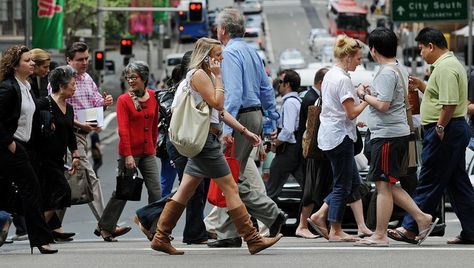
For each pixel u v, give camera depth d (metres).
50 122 26.62
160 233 22.64
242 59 24.34
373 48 24.03
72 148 28.03
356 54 25.16
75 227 41.53
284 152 31.83
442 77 24.27
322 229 27.08
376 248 23.58
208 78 21.77
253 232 22.44
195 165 22.34
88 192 29.69
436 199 24.88
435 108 24.56
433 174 24.80
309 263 20.81
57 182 27.06
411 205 24.45
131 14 159.12
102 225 29.55
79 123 29.88
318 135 25.64
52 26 80.06
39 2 79.44
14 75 23.86
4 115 23.48
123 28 147.00
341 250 23.14
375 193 28.11
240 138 24.30
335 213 25.94
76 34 132.50
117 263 21.39
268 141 28.22
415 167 24.14
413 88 25.72
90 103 30.19
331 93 25.22
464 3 83.56
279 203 34.06
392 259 21.33
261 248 22.47
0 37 95.44
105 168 80.06
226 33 24.58
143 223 26.30
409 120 24.11
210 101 21.67
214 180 22.39
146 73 29.17
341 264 20.62
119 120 29.03
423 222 24.45
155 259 21.94
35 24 80.00
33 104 24.14
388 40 23.88
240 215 22.34
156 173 29.64
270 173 32.12
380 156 23.95
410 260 21.17
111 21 142.00
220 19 24.62
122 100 29.08
